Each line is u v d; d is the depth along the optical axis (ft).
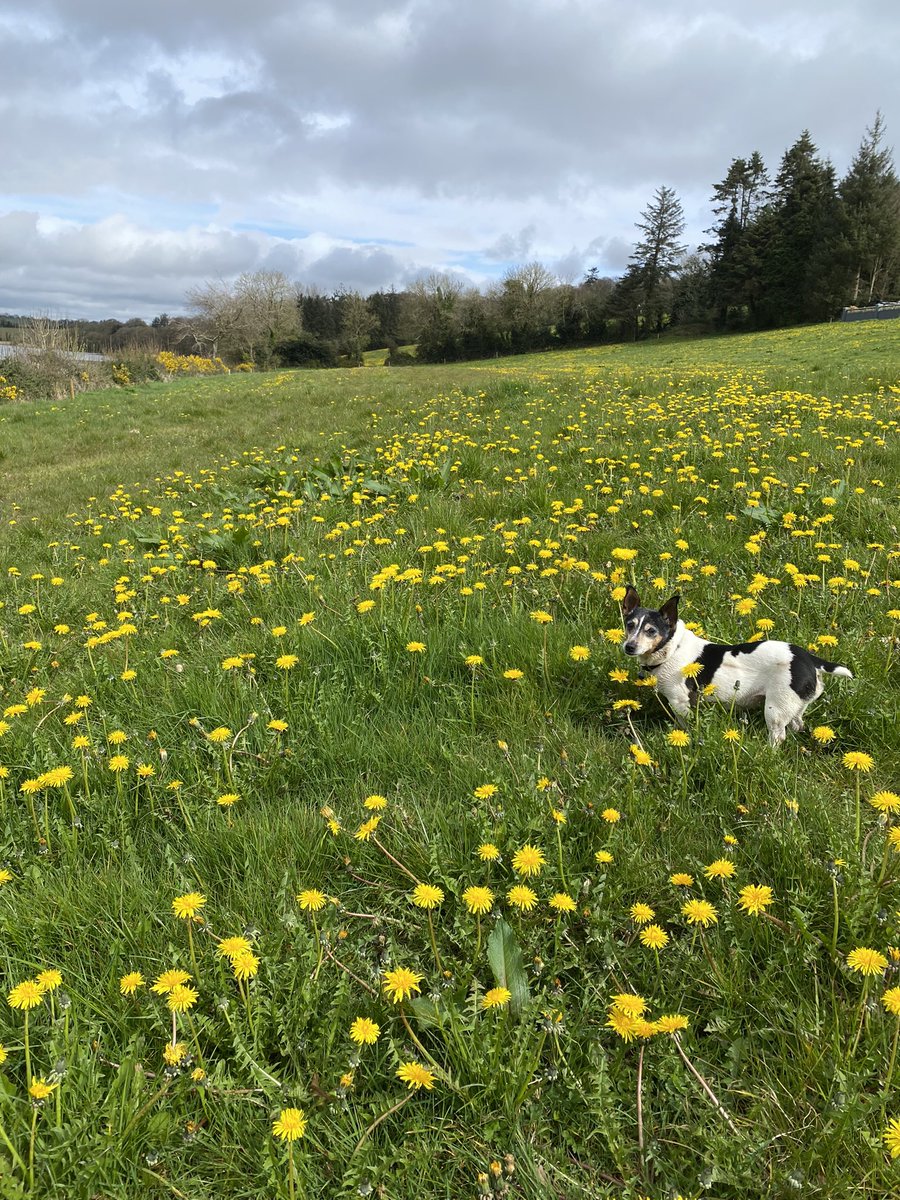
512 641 6.58
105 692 6.60
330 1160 3.27
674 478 11.62
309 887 4.42
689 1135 3.29
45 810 4.86
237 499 14.14
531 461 14.38
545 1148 3.29
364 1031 3.40
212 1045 3.68
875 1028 3.49
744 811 4.58
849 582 6.90
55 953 4.11
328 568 8.81
